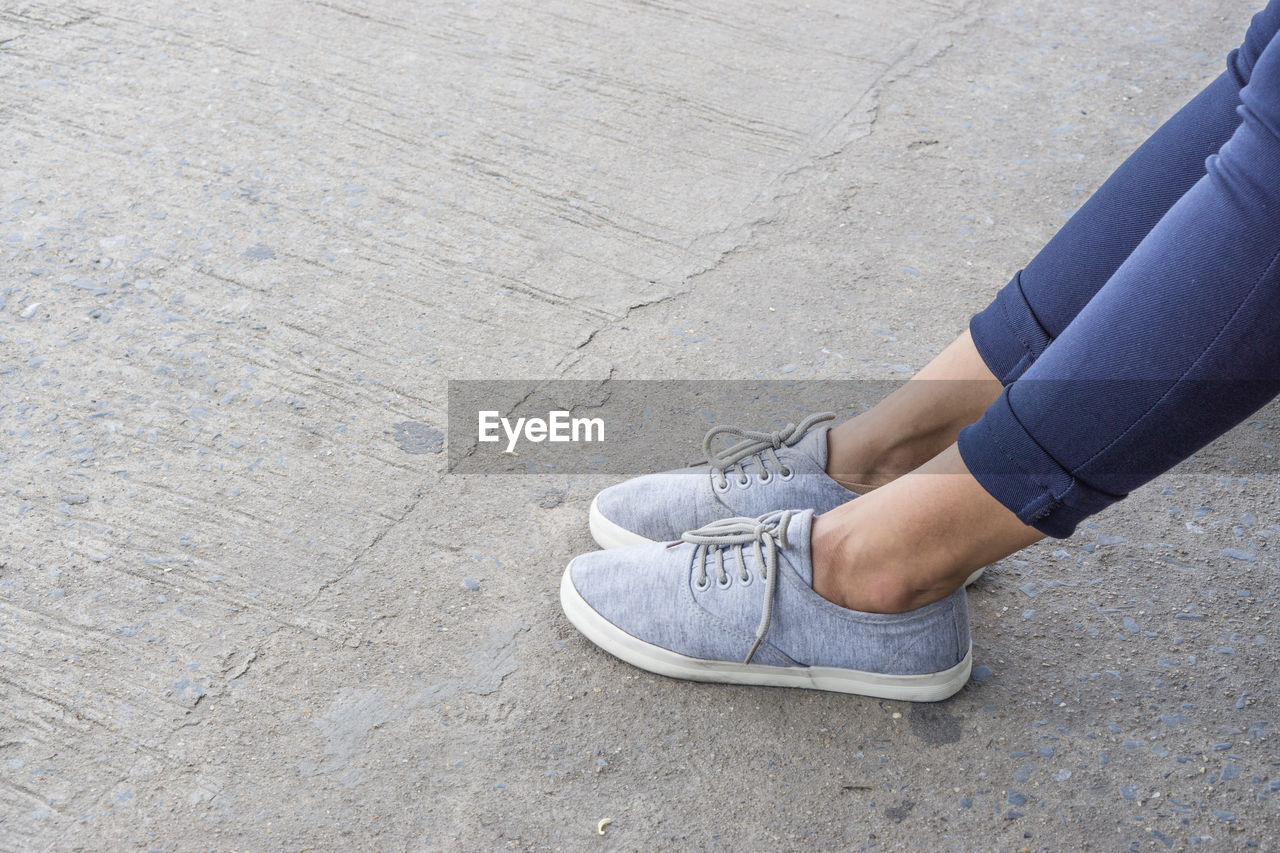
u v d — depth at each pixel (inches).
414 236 96.2
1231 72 52.4
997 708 59.2
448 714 58.5
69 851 51.1
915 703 59.2
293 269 91.4
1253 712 59.0
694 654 59.5
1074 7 139.8
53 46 118.3
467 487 73.4
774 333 88.3
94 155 102.3
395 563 67.5
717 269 95.0
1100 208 54.8
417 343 85.3
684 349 86.3
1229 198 39.3
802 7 137.3
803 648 58.2
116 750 55.7
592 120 113.0
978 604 65.4
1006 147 112.3
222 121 108.5
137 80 113.8
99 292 87.1
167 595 64.2
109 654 60.6
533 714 58.7
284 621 63.2
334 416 78.2
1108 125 116.1
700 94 118.4
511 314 88.8
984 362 58.9
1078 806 54.2
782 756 56.7
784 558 57.5
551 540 69.9
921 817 53.8
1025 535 48.5
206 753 55.9
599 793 54.8
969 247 98.6
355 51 122.0
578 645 62.8
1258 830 53.0
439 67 120.2
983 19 136.3
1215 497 73.6
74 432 74.9
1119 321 42.0
